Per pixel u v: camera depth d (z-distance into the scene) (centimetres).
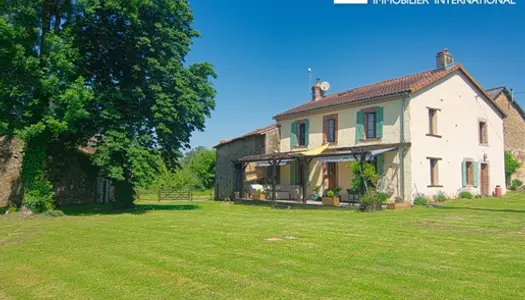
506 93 3016
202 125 1984
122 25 1769
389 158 1978
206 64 1994
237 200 2594
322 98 3000
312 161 2439
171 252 834
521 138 3098
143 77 1855
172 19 1931
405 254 767
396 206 1742
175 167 2053
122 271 683
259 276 630
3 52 1441
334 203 1911
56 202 2192
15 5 1496
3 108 1541
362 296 521
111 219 1528
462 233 1015
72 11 1702
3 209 1792
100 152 1700
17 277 666
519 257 729
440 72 2122
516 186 2806
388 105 2019
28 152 1714
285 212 1825
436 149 2031
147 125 1831
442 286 557
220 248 868
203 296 541
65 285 614
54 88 1531
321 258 746
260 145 2836
